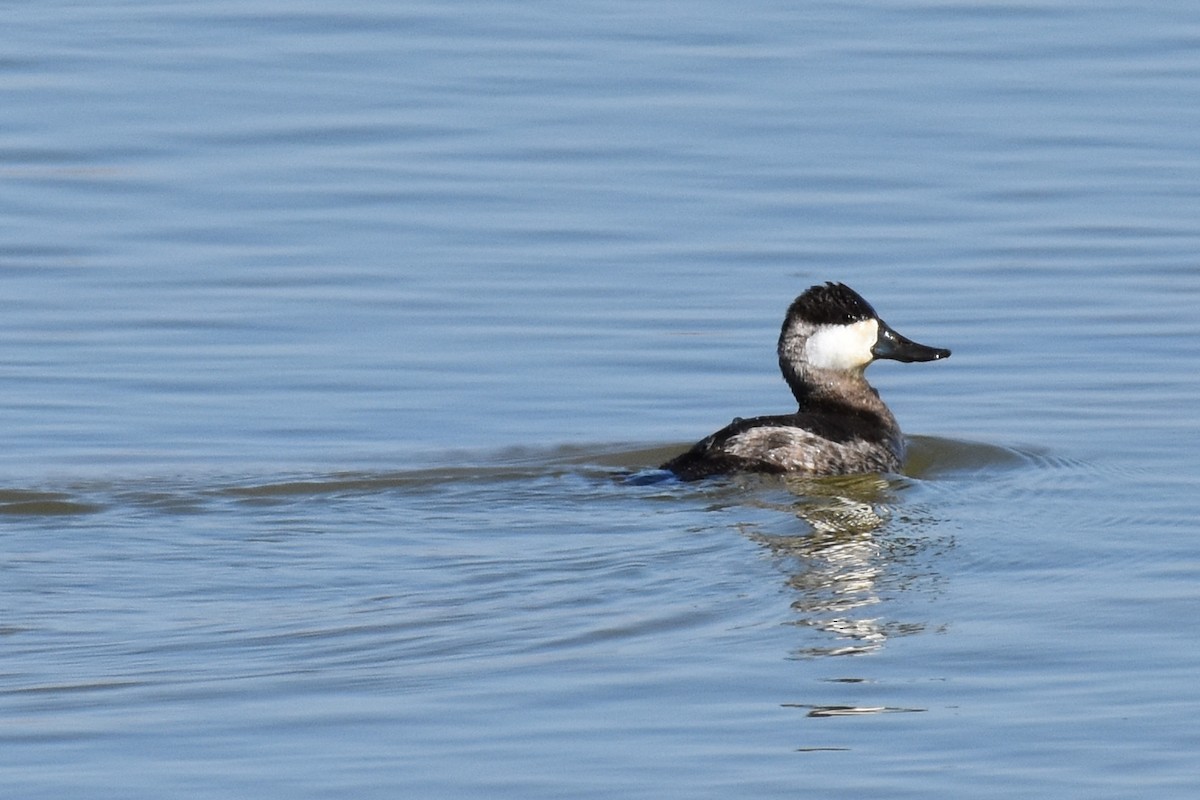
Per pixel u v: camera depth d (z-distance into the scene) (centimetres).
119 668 1060
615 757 943
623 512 1352
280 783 914
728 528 1314
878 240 2017
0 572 1232
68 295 1859
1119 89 2462
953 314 1838
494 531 1313
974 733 969
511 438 1559
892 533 1305
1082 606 1150
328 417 1597
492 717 989
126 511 1364
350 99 2408
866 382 1579
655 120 2352
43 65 2506
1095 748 949
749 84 2470
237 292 1875
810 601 1162
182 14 2731
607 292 1891
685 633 1111
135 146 2252
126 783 915
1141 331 1784
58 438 1541
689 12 2772
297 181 2158
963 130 2325
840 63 2553
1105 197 2130
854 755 945
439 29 2678
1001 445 1523
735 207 2105
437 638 1105
